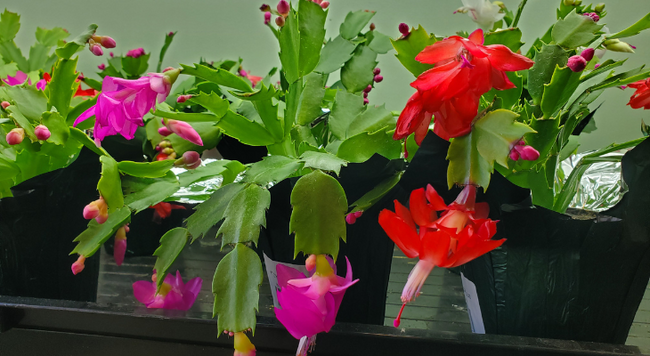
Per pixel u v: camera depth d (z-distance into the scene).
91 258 0.64
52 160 0.56
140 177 0.48
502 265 0.47
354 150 0.45
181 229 0.41
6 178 0.52
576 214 0.50
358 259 0.53
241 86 0.45
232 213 0.37
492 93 0.47
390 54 1.30
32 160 0.55
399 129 0.34
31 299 0.52
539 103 0.45
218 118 0.45
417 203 0.37
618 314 0.47
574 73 0.39
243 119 0.46
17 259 0.56
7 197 0.52
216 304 0.34
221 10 1.50
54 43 0.87
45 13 1.57
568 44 0.43
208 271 0.76
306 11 0.46
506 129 0.34
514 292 0.48
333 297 0.38
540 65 0.44
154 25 1.54
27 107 0.48
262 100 0.44
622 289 0.46
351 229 0.51
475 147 0.36
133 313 0.49
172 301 0.59
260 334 0.47
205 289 0.71
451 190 0.44
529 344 0.44
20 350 0.52
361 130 0.50
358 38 0.67
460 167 0.36
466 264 0.55
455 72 0.32
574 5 0.50
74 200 0.57
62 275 0.59
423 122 0.36
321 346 0.47
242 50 1.54
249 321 0.33
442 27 1.30
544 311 0.47
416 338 0.45
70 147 0.55
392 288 0.72
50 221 0.55
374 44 0.70
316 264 0.39
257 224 0.36
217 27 1.52
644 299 0.67
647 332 0.58
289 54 0.43
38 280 0.57
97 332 0.50
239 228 0.36
